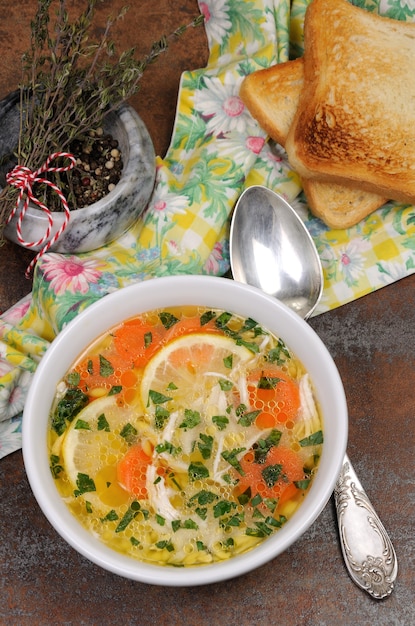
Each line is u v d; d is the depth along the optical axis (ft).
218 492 1.82
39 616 2.10
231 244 2.17
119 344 1.88
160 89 2.30
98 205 2.07
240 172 2.21
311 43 2.21
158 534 1.80
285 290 2.17
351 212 2.24
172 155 2.26
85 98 2.10
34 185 2.13
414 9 2.30
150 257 2.19
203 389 1.86
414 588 2.13
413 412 2.20
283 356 1.88
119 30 2.30
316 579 2.13
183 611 2.11
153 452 1.82
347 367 2.22
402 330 2.23
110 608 2.10
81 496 1.81
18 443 2.13
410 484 2.17
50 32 2.28
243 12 2.24
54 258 2.10
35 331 2.16
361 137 2.18
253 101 2.21
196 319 1.91
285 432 1.85
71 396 1.85
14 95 2.10
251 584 2.12
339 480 2.13
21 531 2.12
